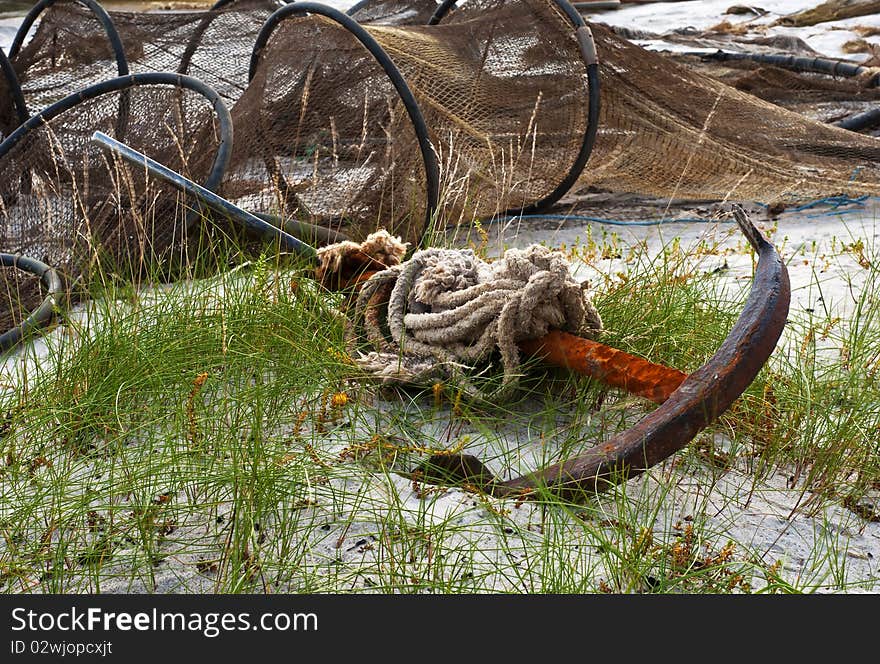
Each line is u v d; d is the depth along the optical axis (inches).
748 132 268.2
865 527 117.0
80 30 327.3
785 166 262.7
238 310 157.6
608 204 280.5
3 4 725.9
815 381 144.9
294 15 243.8
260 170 224.8
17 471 126.1
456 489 121.6
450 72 244.2
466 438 125.9
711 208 270.5
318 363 143.3
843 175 261.3
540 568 107.0
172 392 138.8
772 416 136.0
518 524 114.7
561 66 252.8
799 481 127.3
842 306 184.4
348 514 116.6
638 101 262.4
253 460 116.7
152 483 119.6
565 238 248.1
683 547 107.6
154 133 229.1
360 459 128.5
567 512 107.8
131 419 138.8
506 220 263.4
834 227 244.5
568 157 255.9
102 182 222.2
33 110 323.9
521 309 134.4
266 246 177.5
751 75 368.2
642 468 111.7
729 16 658.8
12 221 222.5
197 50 328.2
